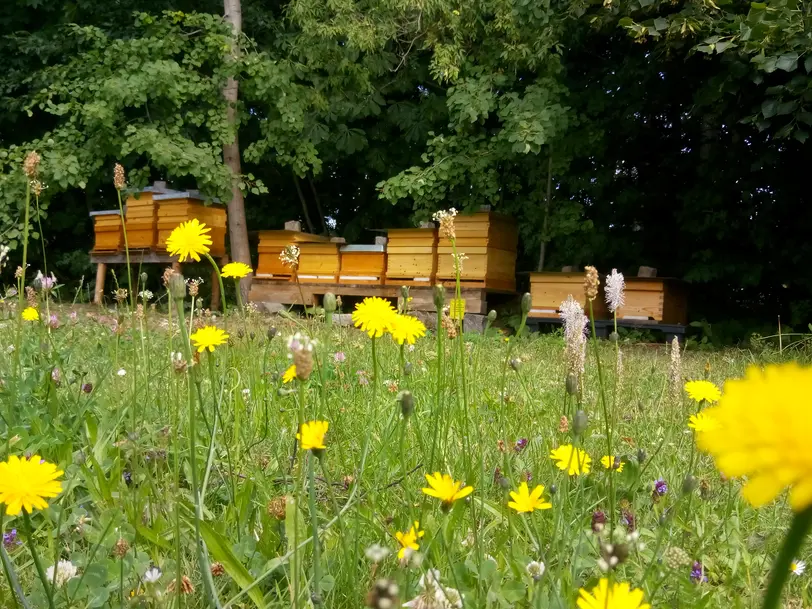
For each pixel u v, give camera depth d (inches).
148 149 381.4
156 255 398.3
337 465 82.0
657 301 335.6
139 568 54.8
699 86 359.9
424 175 389.1
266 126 428.1
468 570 55.6
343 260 401.4
